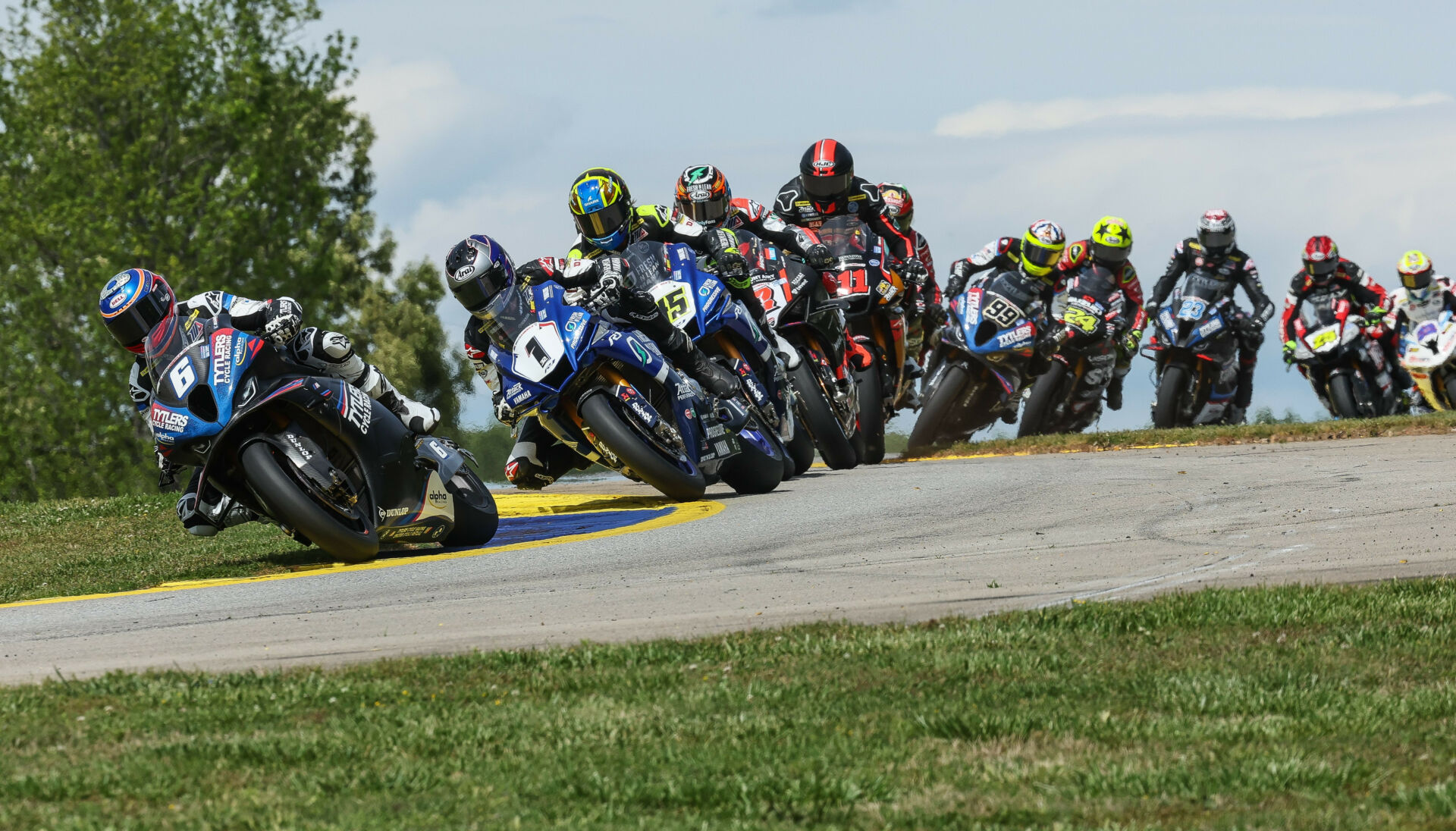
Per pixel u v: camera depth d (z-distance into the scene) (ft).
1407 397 263.49
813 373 164.55
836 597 82.02
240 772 50.44
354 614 83.46
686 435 132.87
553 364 124.57
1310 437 183.21
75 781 49.06
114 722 57.06
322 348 105.81
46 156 449.06
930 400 200.95
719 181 151.53
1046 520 111.65
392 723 55.93
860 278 172.65
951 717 53.98
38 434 442.91
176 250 449.48
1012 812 44.52
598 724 54.95
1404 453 150.10
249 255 458.50
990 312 197.67
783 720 55.21
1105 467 153.07
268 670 66.64
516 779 49.03
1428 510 105.91
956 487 139.13
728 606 80.64
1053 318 212.23
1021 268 203.00
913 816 44.62
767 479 144.36
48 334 442.50
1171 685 58.44
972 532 106.93
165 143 460.55
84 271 426.92
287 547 120.98
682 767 49.93
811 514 122.72
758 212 163.02
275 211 477.77
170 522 150.82
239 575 105.60
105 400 439.63
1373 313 256.32
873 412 175.83
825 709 56.65
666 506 138.10
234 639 77.10
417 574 99.19
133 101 458.50
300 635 77.56
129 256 432.25
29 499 447.42
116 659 72.84
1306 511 108.99
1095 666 62.08
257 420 102.37
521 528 128.47
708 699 58.34
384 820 44.93
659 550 105.09
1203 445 182.70
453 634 75.87
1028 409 219.41
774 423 146.00
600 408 127.13
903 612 76.48
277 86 480.64
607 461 130.21
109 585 103.50
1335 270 255.09
